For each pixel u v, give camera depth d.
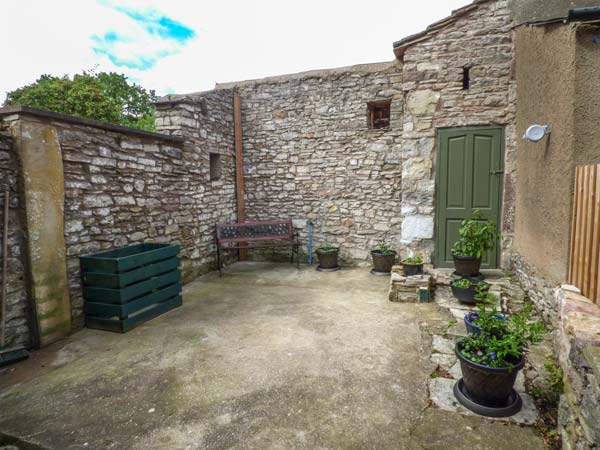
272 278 5.35
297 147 6.20
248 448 1.85
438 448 1.80
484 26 4.48
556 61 2.74
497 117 4.51
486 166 4.63
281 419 2.07
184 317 3.76
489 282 4.05
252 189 6.53
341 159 5.96
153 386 2.46
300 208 6.29
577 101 2.38
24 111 2.92
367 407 2.15
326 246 6.19
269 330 3.37
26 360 2.89
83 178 3.52
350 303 4.11
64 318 3.31
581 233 2.30
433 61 4.71
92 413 2.19
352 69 5.76
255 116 6.39
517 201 4.27
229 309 3.99
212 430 2.00
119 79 13.68
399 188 5.68
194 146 5.26
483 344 2.12
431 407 2.12
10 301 2.98
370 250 5.93
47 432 2.03
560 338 2.28
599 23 2.30
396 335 3.19
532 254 3.47
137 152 4.19
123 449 1.87
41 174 3.10
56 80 9.73
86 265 3.47
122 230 4.00
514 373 1.97
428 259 4.99
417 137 4.87
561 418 1.80
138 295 3.57
